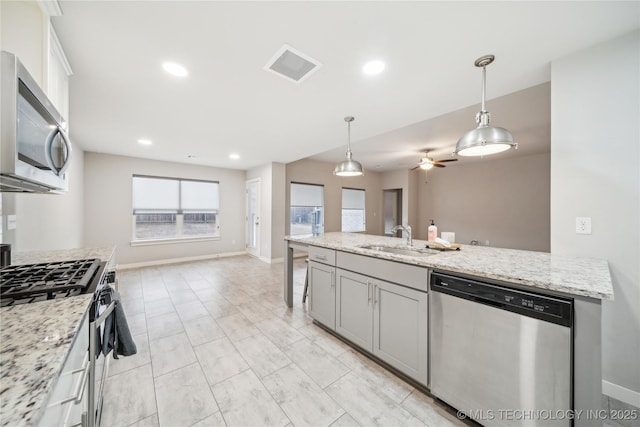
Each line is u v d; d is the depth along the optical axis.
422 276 1.57
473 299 1.32
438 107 2.59
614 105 1.56
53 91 1.51
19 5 1.21
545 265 1.43
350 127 3.19
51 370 0.53
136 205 4.99
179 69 1.89
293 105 2.54
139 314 2.78
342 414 1.43
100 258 1.72
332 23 1.44
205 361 1.93
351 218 7.41
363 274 1.98
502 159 6.06
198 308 2.96
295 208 6.21
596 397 0.99
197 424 1.36
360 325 2.00
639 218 1.50
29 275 1.20
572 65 1.70
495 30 1.49
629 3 1.28
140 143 3.92
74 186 3.73
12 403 0.43
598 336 0.99
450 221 6.94
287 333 2.38
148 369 1.83
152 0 1.27
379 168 7.30
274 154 4.72
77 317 0.80
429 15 1.38
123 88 2.17
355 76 2.00
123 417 1.40
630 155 1.52
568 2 1.29
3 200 1.90
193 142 3.88
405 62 1.81
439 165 5.29
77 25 1.43
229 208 6.18
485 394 1.28
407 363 1.65
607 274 1.23
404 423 1.37
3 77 0.81
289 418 1.40
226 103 2.48
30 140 0.96
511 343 1.19
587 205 1.65
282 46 1.64
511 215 5.93
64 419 0.68
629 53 1.51
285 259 3.02
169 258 5.33
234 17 1.39
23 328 0.72
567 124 1.71
